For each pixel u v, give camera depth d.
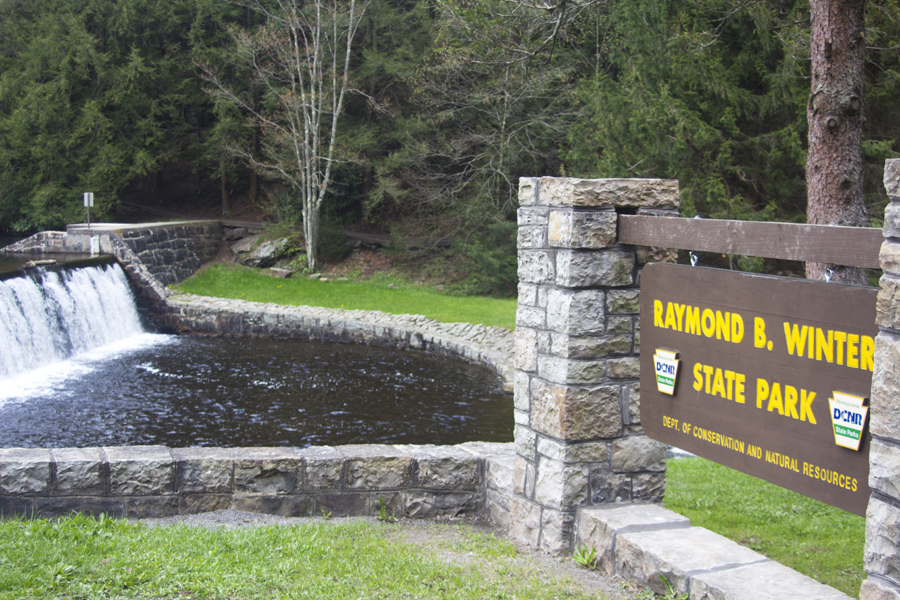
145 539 4.79
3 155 30.00
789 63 11.91
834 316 3.36
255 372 17.25
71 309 18.80
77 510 5.71
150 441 11.99
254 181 35.81
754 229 3.82
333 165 29.09
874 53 12.49
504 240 26.33
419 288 26.58
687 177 13.16
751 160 13.66
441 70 26.08
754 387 3.83
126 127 31.88
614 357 5.12
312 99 27.12
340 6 27.02
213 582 3.98
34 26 32.09
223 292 24.81
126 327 21.75
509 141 26.25
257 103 32.38
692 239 4.32
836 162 7.36
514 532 5.62
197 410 13.88
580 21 15.81
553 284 5.16
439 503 6.30
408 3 31.77
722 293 4.03
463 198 28.56
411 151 26.97
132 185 40.19
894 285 2.78
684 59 13.14
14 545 4.38
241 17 33.00
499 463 6.11
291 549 4.78
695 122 12.91
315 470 6.10
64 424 12.76
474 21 12.45
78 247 22.47
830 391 3.39
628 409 5.20
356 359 19.03
